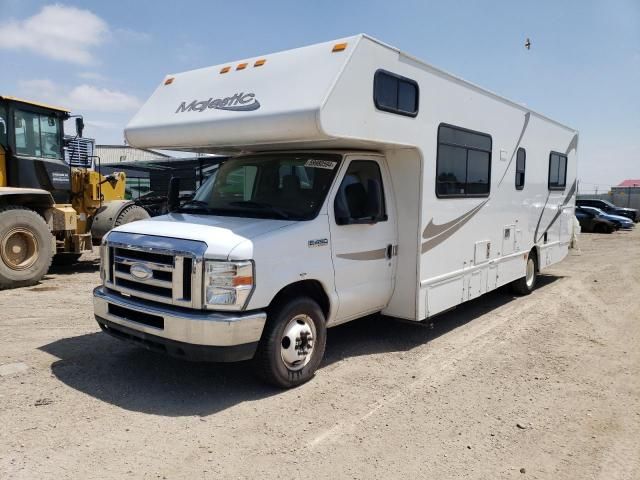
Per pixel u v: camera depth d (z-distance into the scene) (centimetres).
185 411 439
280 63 519
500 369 568
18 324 680
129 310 477
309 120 455
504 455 388
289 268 475
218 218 525
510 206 837
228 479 344
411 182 597
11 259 927
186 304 444
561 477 361
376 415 445
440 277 645
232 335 434
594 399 493
